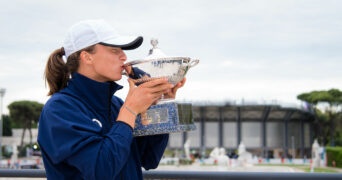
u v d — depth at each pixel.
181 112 2.13
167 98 2.16
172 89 2.19
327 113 85.50
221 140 81.25
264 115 79.81
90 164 1.78
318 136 87.94
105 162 1.79
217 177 2.71
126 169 2.05
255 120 82.56
